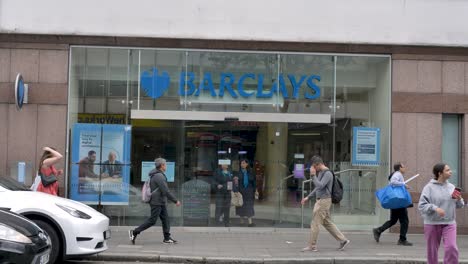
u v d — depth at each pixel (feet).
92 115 45.73
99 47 45.55
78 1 45.06
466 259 34.83
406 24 46.21
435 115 46.09
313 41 45.85
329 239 42.55
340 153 46.80
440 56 46.26
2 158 44.29
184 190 46.11
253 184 46.50
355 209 46.68
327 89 46.88
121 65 45.98
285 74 46.68
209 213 46.19
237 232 45.60
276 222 46.39
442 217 26.68
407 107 46.03
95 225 30.55
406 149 45.91
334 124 46.80
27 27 44.65
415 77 46.16
